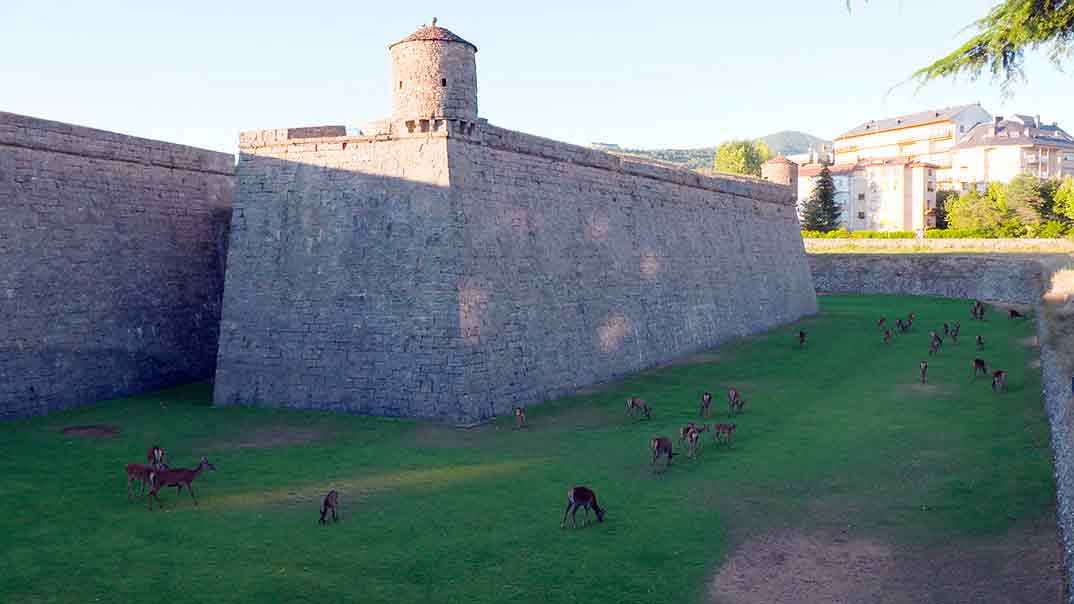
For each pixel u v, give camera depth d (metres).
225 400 33.44
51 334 31.83
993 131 130.00
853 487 21.14
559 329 35.19
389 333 31.03
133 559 16.27
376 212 32.06
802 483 21.62
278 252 33.59
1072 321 35.97
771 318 56.97
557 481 21.92
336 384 31.75
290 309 32.97
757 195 59.69
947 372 37.50
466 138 31.78
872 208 121.50
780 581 15.55
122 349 35.34
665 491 21.06
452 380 29.66
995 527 17.55
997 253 77.94
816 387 35.38
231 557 16.44
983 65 16.23
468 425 28.95
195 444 26.25
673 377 38.47
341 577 15.54
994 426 26.59
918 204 117.31
